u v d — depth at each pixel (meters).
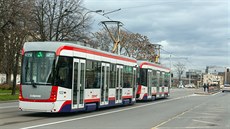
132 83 30.77
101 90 24.11
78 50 20.97
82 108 21.30
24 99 19.14
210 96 58.28
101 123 17.05
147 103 35.00
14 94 41.69
